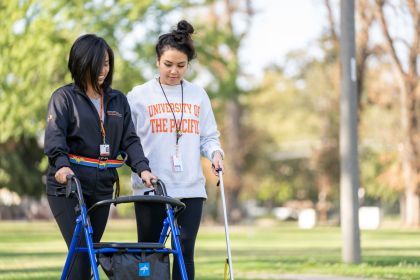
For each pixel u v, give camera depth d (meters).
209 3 39.88
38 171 55.31
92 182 8.97
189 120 10.06
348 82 18.55
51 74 36.47
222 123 81.06
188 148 10.03
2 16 34.44
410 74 47.91
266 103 91.81
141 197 8.13
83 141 8.92
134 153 9.11
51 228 54.56
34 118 36.25
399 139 52.81
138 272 7.60
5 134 36.59
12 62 34.78
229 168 75.38
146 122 10.03
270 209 113.62
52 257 23.06
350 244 18.75
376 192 69.38
